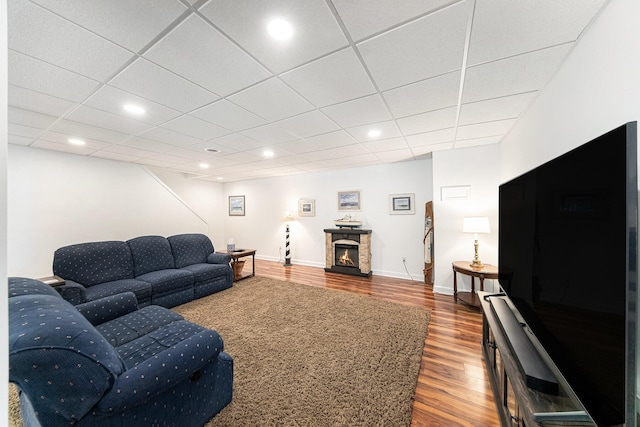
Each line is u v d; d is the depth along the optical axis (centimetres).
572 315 94
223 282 380
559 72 155
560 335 101
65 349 92
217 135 288
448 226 354
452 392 164
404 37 127
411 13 111
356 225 484
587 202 87
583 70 127
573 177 95
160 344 159
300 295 355
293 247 592
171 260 367
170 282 308
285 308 306
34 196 339
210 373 140
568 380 94
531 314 131
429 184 429
